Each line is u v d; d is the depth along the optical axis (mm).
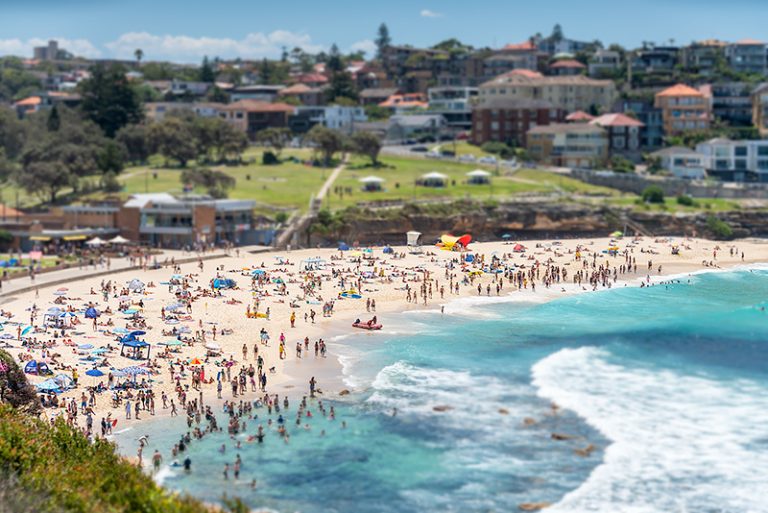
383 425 84688
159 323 121312
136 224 191250
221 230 193250
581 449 78688
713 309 136375
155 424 84812
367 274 159500
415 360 106062
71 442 65438
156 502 54656
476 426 84250
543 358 105562
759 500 69125
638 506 68500
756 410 87500
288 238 197000
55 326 116500
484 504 69250
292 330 121562
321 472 74812
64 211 195625
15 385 83812
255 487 72062
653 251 194000
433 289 150375
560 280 161625
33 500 54188
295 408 89500
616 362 103938
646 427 83438
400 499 70250
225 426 84625
